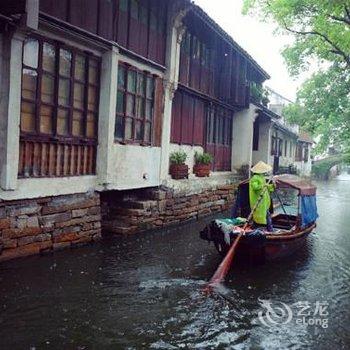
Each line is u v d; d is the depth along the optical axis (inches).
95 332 254.1
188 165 690.2
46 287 311.9
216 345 249.3
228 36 696.4
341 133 1154.0
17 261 346.9
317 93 968.3
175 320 277.4
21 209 348.5
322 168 2006.6
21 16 311.9
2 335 242.4
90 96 419.8
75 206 404.2
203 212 639.8
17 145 334.0
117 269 367.6
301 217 444.8
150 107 519.5
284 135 1353.3
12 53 321.4
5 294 293.1
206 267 393.4
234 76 794.8
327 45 908.6
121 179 462.0
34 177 358.9
